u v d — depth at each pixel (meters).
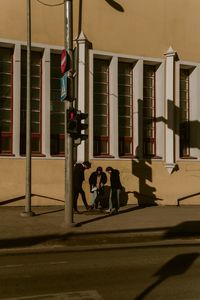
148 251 11.67
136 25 22.25
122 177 21.59
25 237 12.98
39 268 9.30
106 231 14.29
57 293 7.36
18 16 19.88
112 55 21.69
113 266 9.52
